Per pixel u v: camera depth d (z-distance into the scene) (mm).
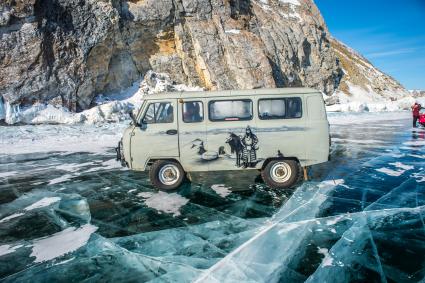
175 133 6477
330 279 3467
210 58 28969
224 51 29766
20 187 7375
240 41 29953
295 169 6578
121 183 7637
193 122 6492
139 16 27141
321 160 6508
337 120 24812
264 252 4094
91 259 4047
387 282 3379
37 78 21250
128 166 6551
